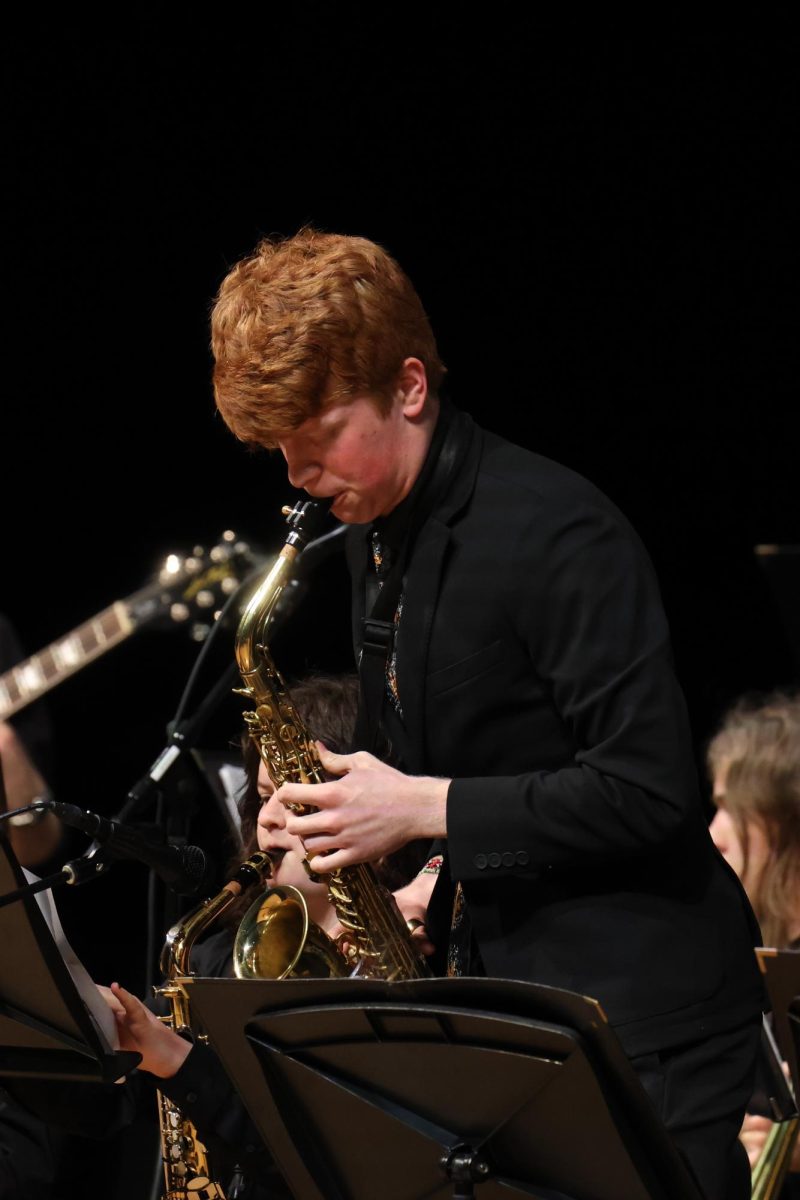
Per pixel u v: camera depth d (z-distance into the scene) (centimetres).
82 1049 732
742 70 1850
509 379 2030
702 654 1972
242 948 905
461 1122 652
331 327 765
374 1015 640
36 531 2262
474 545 786
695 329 1944
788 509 1936
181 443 2217
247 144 2070
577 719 756
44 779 1650
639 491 1997
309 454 796
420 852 1033
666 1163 626
